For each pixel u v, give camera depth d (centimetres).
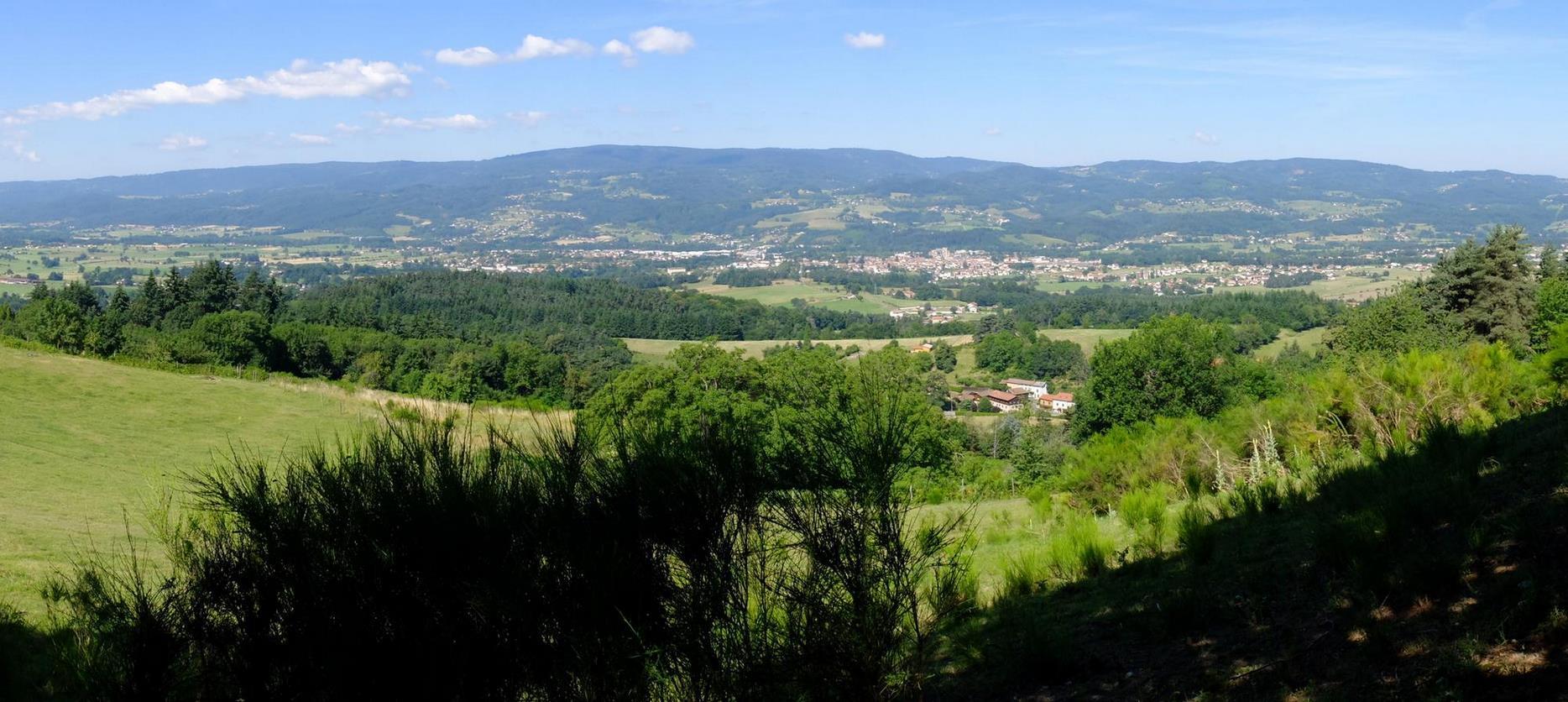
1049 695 431
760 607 316
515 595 284
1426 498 510
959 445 1856
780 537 322
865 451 322
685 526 307
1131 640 482
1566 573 370
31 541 1131
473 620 288
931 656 515
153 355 4612
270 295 7825
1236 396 3005
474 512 296
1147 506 821
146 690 279
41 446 2125
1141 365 2983
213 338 5334
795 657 305
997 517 1083
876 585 322
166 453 2230
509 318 10375
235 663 280
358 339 6309
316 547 291
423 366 5681
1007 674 463
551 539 298
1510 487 526
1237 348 6756
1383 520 506
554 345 8581
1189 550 613
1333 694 345
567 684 288
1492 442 660
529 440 330
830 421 327
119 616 296
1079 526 741
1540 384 936
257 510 296
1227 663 411
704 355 2359
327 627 282
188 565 299
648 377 2259
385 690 277
